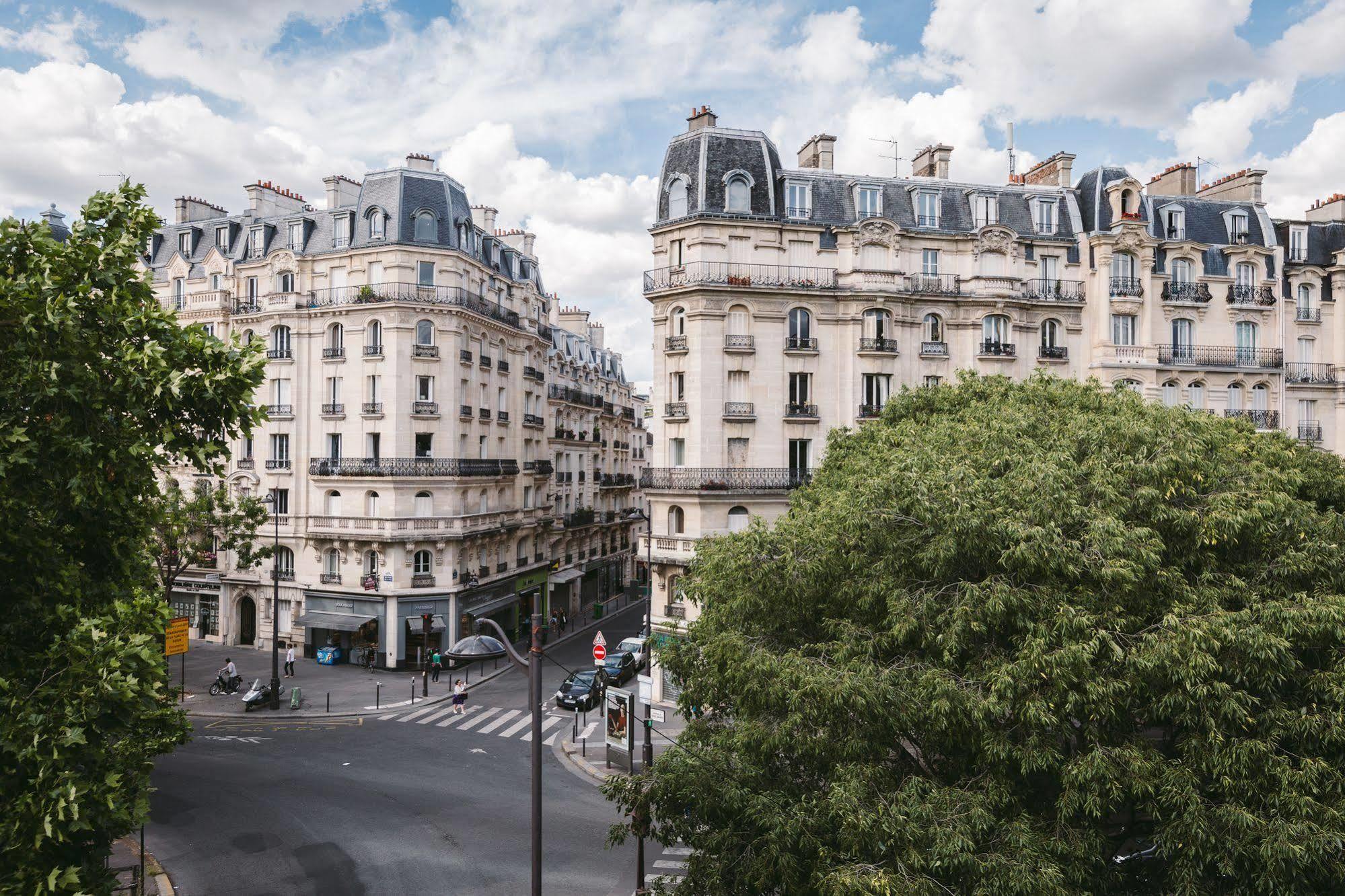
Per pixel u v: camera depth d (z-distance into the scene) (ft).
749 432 133.90
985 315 142.31
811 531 64.03
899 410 100.99
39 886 35.78
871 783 47.73
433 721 129.80
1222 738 45.14
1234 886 44.45
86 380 43.65
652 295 136.15
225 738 119.14
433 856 81.30
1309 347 161.27
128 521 55.01
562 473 236.02
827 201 141.59
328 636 170.71
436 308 165.58
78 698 39.81
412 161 173.68
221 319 176.45
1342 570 53.16
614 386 302.04
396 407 163.32
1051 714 46.14
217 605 181.57
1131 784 44.45
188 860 79.66
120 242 50.72
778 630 63.26
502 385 194.08
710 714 73.72
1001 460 62.08
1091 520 52.70
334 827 87.51
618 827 57.06
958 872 43.73
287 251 169.68
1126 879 51.37
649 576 137.39
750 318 134.10
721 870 50.93
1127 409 79.15
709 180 135.33
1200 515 55.16
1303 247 165.37
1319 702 48.60
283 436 172.55
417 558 165.68
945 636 51.31
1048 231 150.20
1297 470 72.74
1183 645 45.85
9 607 45.91
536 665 57.67
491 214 205.26
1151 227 153.79
